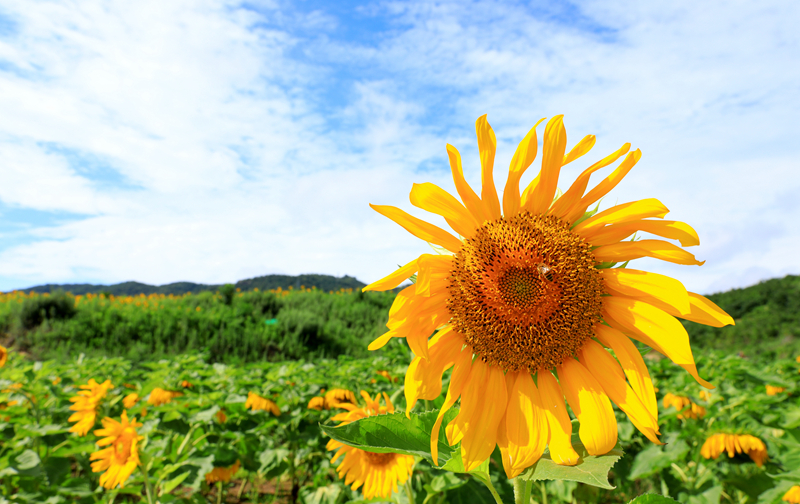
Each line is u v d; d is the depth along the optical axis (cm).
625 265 162
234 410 519
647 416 140
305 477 623
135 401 545
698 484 388
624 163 156
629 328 152
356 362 839
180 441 481
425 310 160
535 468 141
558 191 170
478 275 158
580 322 153
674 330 142
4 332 1641
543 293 153
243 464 496
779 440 393
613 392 147
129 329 1659
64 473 466
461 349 161
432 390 153
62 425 530
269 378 628
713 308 146
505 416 153
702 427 465
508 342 154
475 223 165
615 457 133
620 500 532
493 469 305
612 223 159
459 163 159
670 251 151
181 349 1562
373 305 2428
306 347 1712
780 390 598
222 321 1803
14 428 506
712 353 844
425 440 160
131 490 394
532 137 161
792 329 2203
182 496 420
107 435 368
